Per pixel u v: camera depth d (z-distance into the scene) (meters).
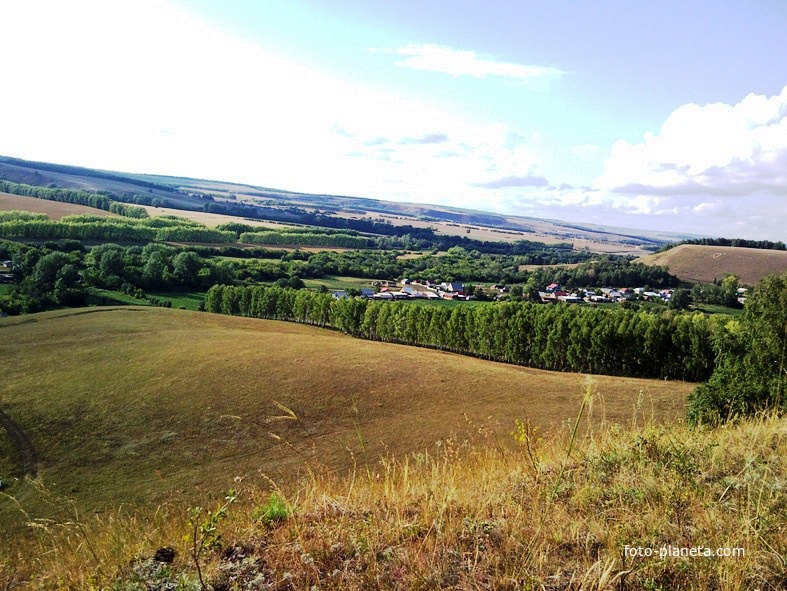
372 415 31.94
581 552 4.15
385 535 4.53
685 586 3.64
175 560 4.57
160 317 66.31
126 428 30.41
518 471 5.84
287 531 4.73
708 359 47.56
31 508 18.25
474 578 3.89
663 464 5.61
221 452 27.09
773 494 4.84
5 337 51.88
